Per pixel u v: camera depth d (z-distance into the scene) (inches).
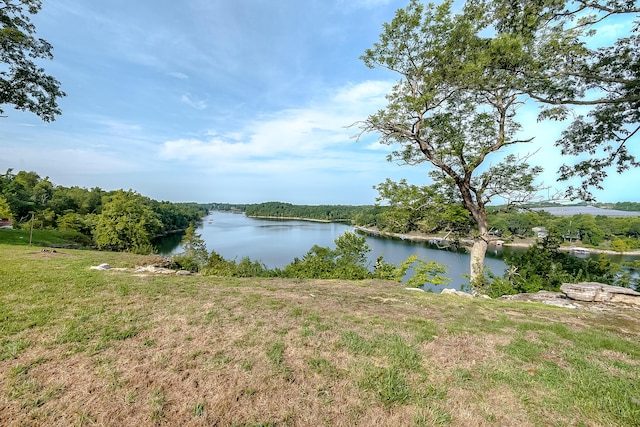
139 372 110.9
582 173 402.0
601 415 97.7
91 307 178.5
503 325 189.2
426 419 93.1
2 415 85.7
